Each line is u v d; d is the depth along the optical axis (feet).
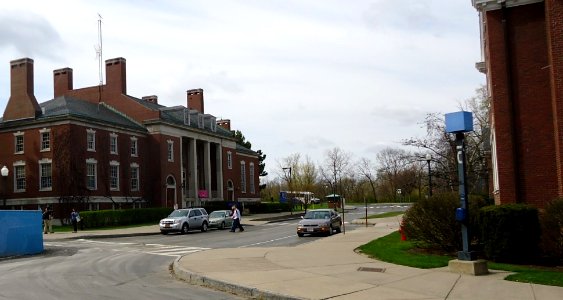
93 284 40.75
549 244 44.24
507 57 62.54
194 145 205.46
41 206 150.00
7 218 68.69
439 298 31.07
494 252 45.42
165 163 184.85
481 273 38.99
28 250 71.10
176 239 98.84
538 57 61.46
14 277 45.70
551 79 57.67
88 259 61.57
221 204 207.31
